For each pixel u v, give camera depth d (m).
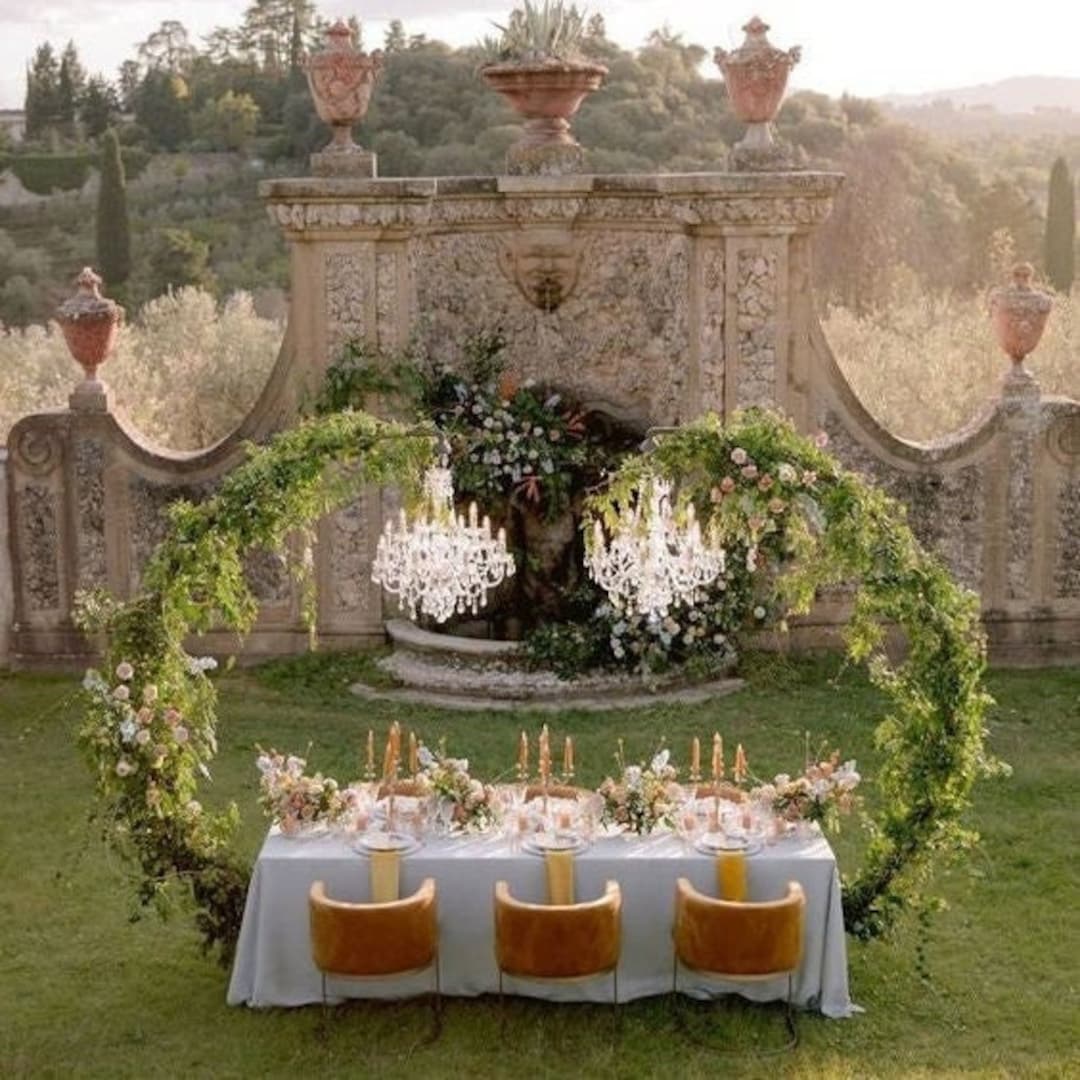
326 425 7.55
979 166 37.53
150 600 7.36
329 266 11.84
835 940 7.02
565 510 12.26
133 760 7.20
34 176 38.38
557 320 13.00
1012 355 12.26
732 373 11.89
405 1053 6.75
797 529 7.57
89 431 12.14
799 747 10.41
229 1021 7.02
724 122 29.09
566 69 12.49
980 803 9.45
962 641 7.28
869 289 30.33
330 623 12.27
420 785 7.52
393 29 31.36
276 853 7.09
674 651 11.75
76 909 8.16
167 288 29.47
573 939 6.65
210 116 39.09
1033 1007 7.12
